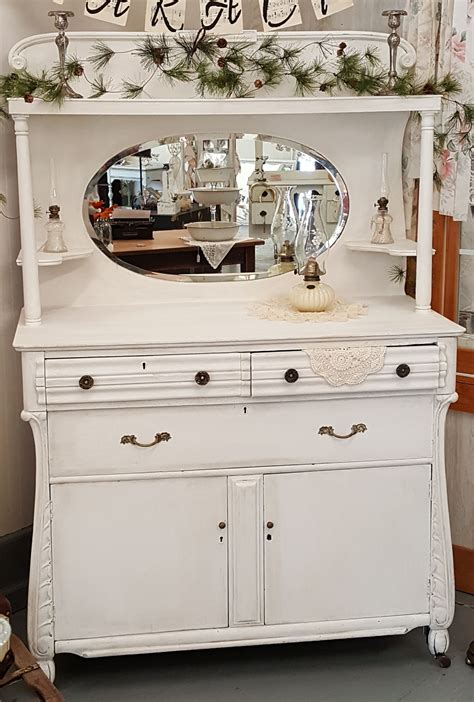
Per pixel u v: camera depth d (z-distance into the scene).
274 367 2.36
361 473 2.46
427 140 2.46
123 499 2.39
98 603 2.43
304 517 2.46
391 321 2.49
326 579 2.50
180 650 2.47
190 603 2.46
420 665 2.61
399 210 2.82
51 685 1.96
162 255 2.75
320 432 2.42
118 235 2.72
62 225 2.59
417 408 2.46
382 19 2.81
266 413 2.40
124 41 2.58
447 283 2.85
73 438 2.35
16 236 2.76
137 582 2.43
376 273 2.85
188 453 2.39
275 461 2.43
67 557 2.40
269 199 2.75
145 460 2.38
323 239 2.80
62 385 2.31
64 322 2.50
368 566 2.51
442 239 2.82
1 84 2.46
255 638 2.49
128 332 2.39
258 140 2.71
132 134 2.66
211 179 2.71
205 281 2.78
